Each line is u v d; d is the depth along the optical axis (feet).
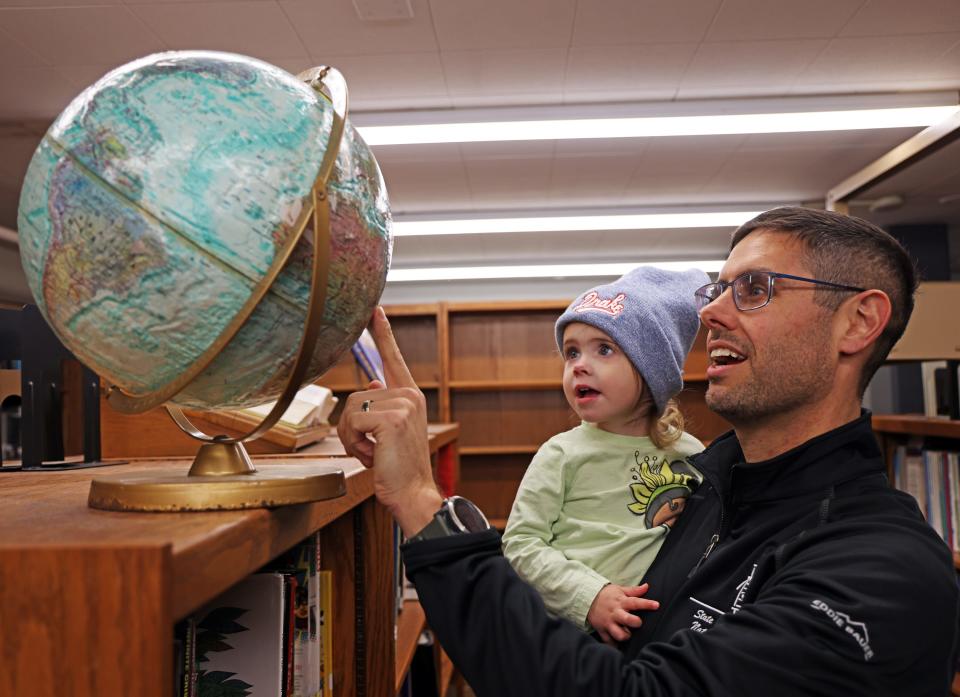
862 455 3.25
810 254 3.22
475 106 12.43
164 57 1.97
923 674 2.51
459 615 2.59
